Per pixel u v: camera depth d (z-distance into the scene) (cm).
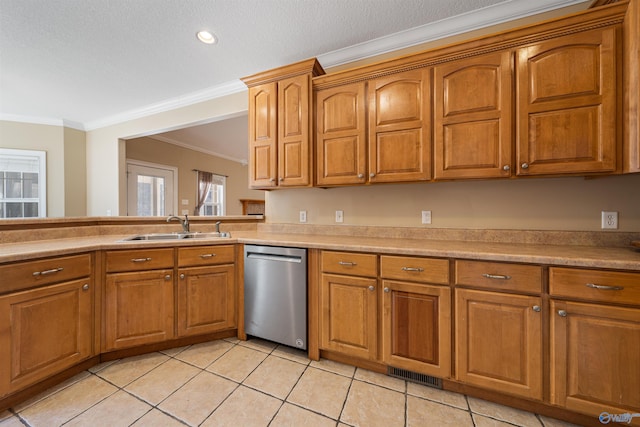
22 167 365
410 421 125
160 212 479
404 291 150
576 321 118
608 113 131
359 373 162
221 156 630
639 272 109
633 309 110
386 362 155
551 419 127
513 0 170
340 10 175
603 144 132
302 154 200
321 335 173
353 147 188
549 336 123
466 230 187
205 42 206
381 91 179
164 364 170
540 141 143
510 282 129
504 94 150
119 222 224
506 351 130
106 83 271
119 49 214
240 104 276
